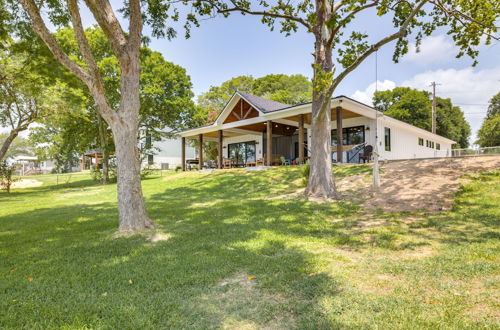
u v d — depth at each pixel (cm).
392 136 1919
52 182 2844
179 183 1647
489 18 866
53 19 850
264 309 248
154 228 595
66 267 377
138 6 602
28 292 302
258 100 1969
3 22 891
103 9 565
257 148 2327
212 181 1532
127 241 501
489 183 767
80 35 536
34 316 249
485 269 311
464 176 866
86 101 2025
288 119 1833
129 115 589
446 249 388
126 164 586
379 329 210
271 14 940
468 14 971
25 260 418
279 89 3953
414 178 944
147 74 2344
